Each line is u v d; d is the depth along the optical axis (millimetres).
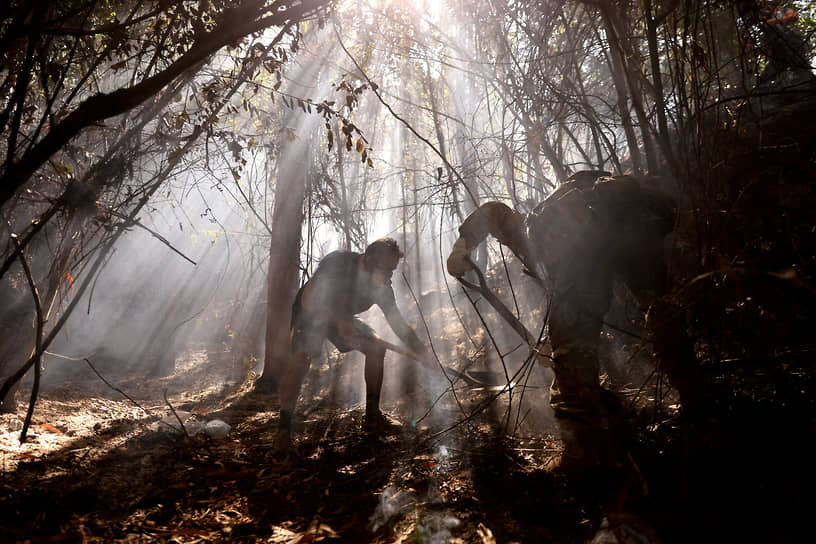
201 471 3031
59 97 3938
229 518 2490
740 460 2277
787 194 3145
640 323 3473
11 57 2961
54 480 2719
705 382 2611
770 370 2750
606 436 2594
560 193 2965
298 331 3488
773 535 1905
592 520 2246
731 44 3639
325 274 3520
